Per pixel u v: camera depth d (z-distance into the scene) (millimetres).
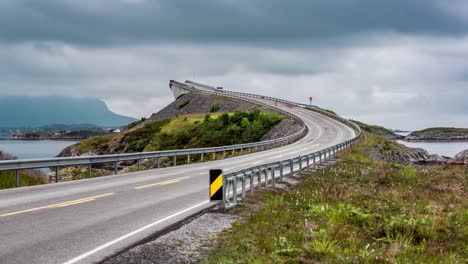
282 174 20203
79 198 14586
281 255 7820
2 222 10484
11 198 14500
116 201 14047
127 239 9047
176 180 20547
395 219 10609
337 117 94750
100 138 97750
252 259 7484
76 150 93250
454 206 14469
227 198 13617
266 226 10391
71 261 7473
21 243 8539
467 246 9234
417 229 9984
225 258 7605
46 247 8289
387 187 18531
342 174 23125
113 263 7457
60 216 11344
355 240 8984
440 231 10406
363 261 7445
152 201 14117
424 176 24359
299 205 13477
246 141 80938
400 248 8500
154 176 22641
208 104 133750
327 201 14289
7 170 18250
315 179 20359
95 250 8172
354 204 13648
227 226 10766
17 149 150625
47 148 163750
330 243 8398
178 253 8227
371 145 59344
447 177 24234
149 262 7605
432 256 8086
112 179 21188
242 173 14562
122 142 92188
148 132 95375
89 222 10648
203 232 10000
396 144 76688
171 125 97250
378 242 9227
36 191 16453
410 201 14859
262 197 15133
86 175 28875
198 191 16625
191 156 57031
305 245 8312
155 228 10117
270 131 82438
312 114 102750
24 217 11141
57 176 20062
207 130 89188
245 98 126438
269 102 128375
